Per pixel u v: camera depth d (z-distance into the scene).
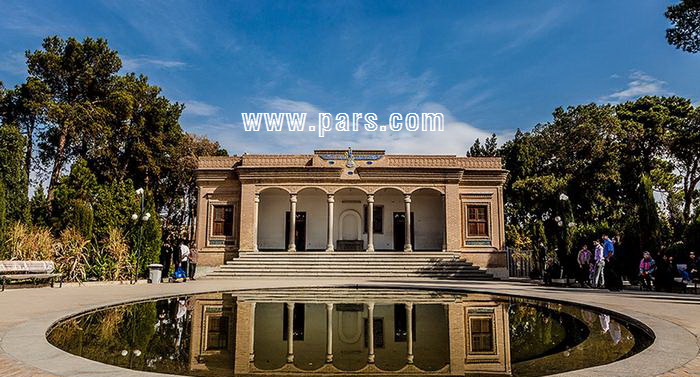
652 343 6.49
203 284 18.64
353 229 29.77
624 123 34.31
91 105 31.19
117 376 4.75
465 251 26.70
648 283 16.56
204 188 27.64
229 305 11.36
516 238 33.53
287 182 27.03
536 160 39.72
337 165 27.25
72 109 29.98
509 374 4.92
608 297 12.73
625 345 6.51
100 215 23.58
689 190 32.50
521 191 36.09
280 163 27.83
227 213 27.44
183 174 37.34
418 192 28.95
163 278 24.78
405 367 5.22
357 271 24.47
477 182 27.30
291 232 26.78
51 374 4.86
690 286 15.20
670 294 13.94
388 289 16.55
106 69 33.28
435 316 9.38
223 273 24.38
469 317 9.24
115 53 33.44
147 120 35.34
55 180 30.95
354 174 27.12
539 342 6.70
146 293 14.07
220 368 5.16
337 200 29.88
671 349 6.10
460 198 27.23
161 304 11.66
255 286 17.31
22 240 18.67
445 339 6.91
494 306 11.20
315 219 29.73
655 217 18.97
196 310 10.45
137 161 35.22
